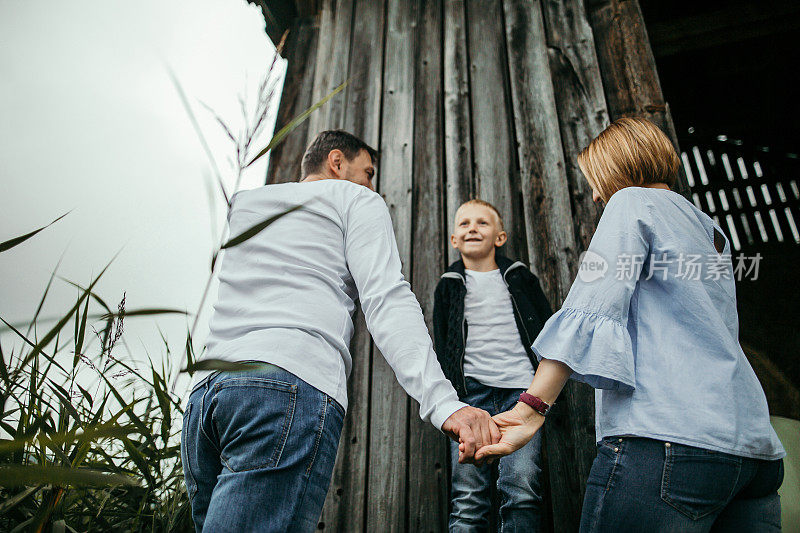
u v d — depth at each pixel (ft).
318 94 9.83
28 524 3.24
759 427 2.93
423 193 8.50
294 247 3.43
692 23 12.01
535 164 8.44
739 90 16.79
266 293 3.22
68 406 3.23
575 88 9.10
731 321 3.28
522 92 9.15
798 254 17.84
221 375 2.95
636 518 2.83
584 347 3.22
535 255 7.71
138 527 4.40
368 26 10.46
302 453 2.73
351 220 3.62
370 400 7.04
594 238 3.50
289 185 3.83
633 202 3.48
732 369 2.98
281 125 9.55
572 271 7.54
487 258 7.19
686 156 21.30
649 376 3.08
